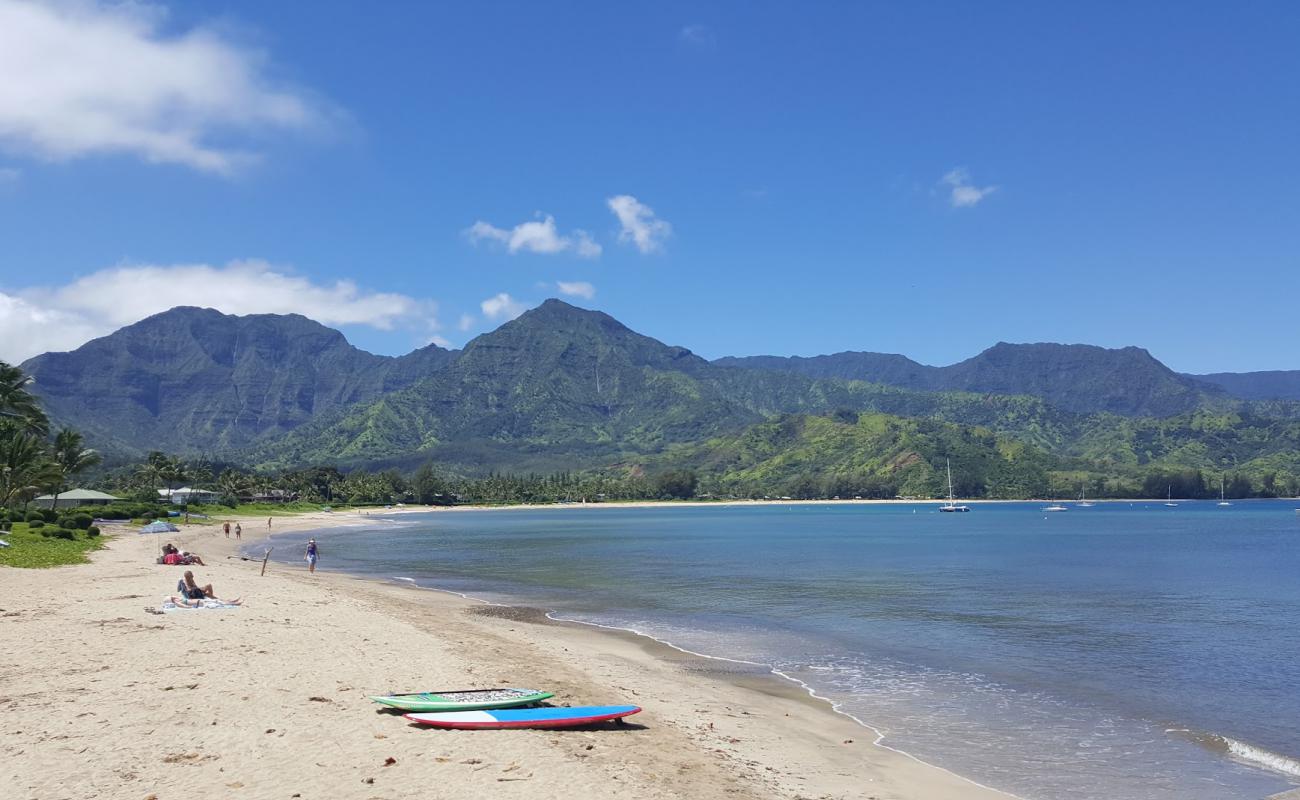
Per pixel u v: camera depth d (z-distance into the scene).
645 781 15.34
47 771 14.31
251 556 85.19
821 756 19.27
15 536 70.88
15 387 110.75
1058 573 76.19
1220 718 24.67
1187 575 75.00
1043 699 26.69
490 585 61.31
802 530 177.25
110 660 24.00
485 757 16.00
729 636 38.50
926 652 35.12
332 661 25.02
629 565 82.12
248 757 15.39
